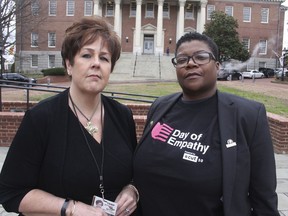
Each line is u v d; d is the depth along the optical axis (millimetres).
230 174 2084
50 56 53969
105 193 2223
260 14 56250
